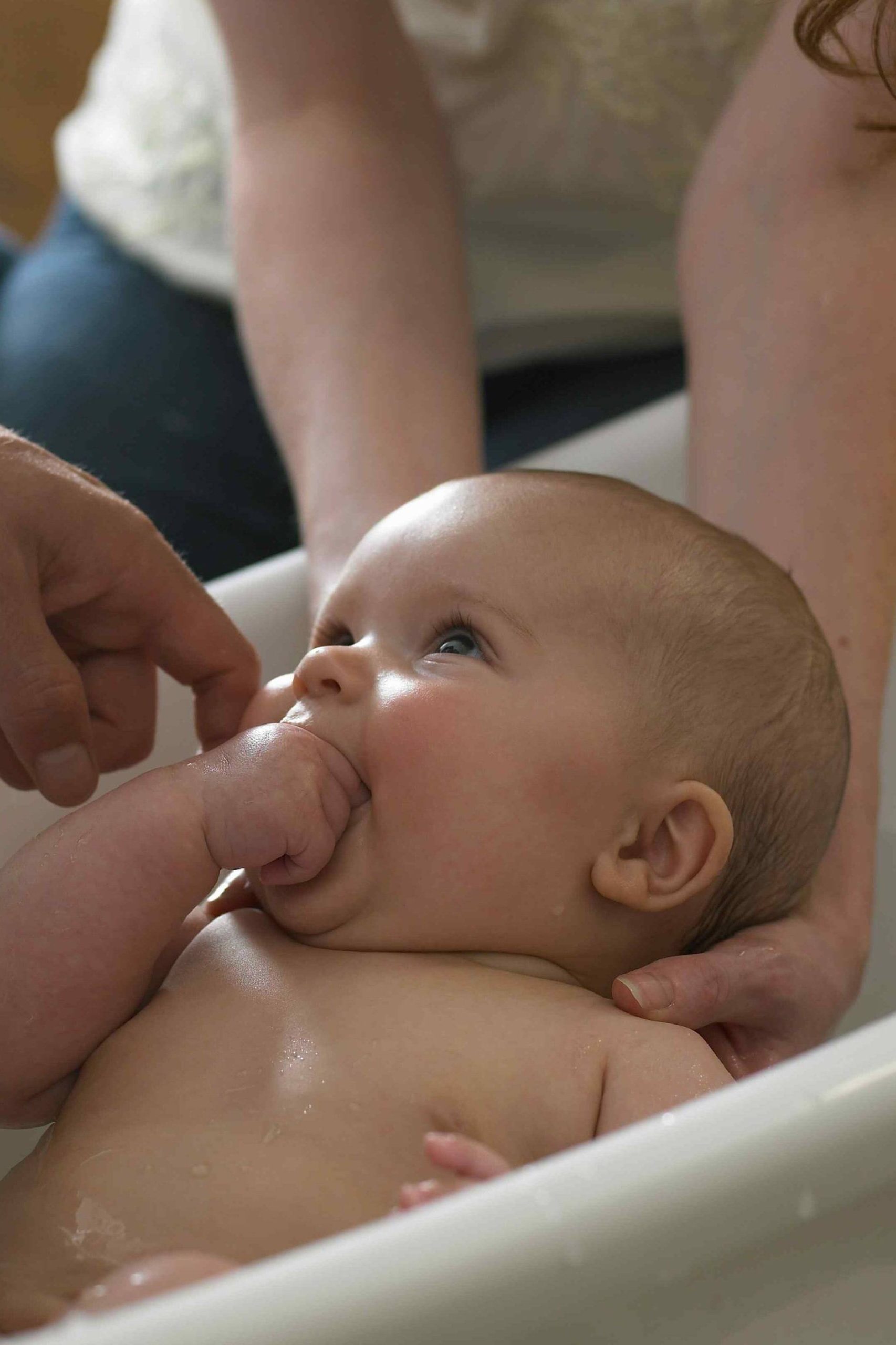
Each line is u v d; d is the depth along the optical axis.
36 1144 0.84
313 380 1.11
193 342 1.51
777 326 1.03
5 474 0.73
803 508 0.97
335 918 0.74
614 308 1.50
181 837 0.70
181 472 1.44
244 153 1.26
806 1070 0.47
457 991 0.72
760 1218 0.44
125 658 0.84
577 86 1.39
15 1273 0.59
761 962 0.77
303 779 0.72
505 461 1.44
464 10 1.39
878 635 0.95
